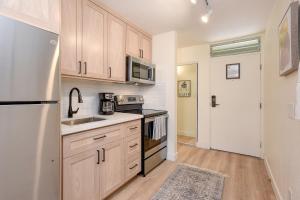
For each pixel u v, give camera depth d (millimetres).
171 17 2355
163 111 2822
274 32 2070
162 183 2145
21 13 1086
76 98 2135
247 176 2350
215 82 3479
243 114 3203
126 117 2021
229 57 3320
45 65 1146
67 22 1640
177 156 3082
